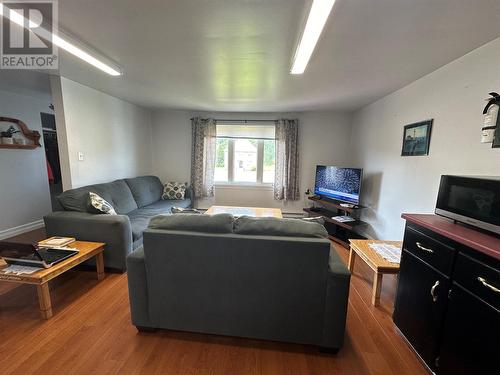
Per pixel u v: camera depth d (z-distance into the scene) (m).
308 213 4.44
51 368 1.40
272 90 3.13
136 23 1.57
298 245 1.44
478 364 1.13
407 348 1.62
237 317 1.60
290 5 1.36
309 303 1.52
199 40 1.80
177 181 5.06
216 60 2.17
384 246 2.41
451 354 1.27
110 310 1.92
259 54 2.03
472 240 1.17
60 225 2.49
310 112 4.64
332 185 3.99
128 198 3.53
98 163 3.39
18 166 3.58
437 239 1.40
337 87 2.94
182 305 1.63
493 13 1.41
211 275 1.56
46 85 3.12
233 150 4.93
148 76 2.65
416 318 1.55
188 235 1.51
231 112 4.77
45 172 3.99
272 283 1.52
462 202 1.41
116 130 3.79
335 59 2.10
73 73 2.61
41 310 1.79
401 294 1.73
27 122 3.70
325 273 1.47
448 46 1.83
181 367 1.43
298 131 4.69
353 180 3.59
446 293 1.32
